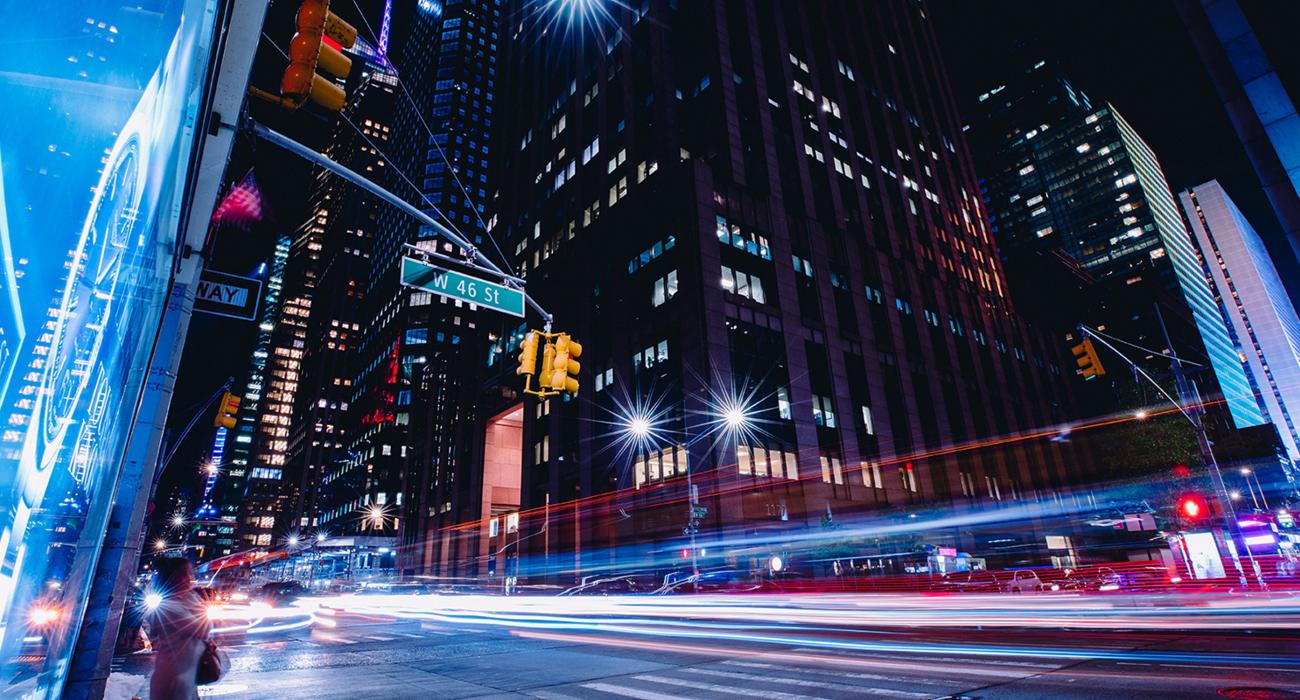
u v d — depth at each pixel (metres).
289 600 29.03
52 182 2.27
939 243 68.62
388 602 43.28
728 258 45.19
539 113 71.75
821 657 12.02
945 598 25.31
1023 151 154.00
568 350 13.59
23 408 2.23
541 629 20.75
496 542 64.38
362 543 111.12
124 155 2.89
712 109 51.06
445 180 130.00
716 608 25.19
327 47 6.68
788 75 58.50
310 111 7.12
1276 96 11.55
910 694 8.14
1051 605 20.81
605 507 46.59
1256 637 12.57
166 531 64.31
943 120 83.50
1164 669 9.33
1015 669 9.78
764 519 38.78
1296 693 7.37
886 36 78.75
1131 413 44.56
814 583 33.34
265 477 183.75
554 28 72.38
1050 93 152.50
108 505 4.80
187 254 7.33
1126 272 126.31
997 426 62.16
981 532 53.34
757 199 49.22
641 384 46.25
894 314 55.62
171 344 7.10
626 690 9.25
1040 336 79.31
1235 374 118.38
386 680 10.46
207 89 5.27
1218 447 51.41
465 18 147.12
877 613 21.69
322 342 173.25
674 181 47.66
